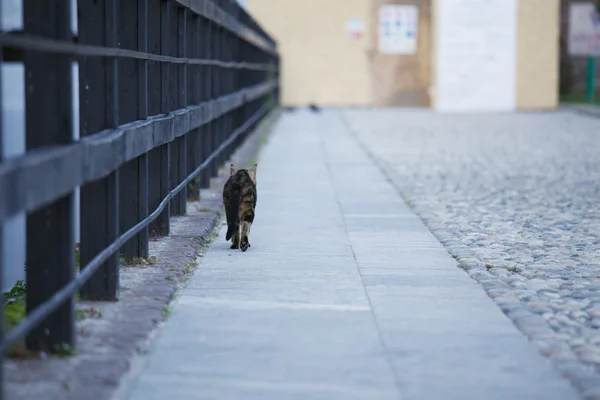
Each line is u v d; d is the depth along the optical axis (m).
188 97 15.60
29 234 7.16
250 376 7.03
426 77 49.69
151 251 11.29
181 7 13.66
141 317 8.41
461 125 36.97
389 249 12.28
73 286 6.97
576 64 57.72
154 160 12.12
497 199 17.34
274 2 49.34
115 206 8.72
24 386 6.52
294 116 42.34
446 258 11.77
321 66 49.62
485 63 47.75
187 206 15.02
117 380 6.69
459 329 8.41
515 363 7.44
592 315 9.09
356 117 41.94
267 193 17.69
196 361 7.37
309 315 8.83
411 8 49.38
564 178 20.42
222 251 11.98
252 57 30.39
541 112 45.62
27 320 5.95
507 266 11.29
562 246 12.80
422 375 7.10
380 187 18.80
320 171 21.38
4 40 5.21
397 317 8.80
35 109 6.89
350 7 49.28
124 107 10.55
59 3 6.83
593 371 7.24
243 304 9.21
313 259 11.52
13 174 5.42
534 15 47.47
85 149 7.07
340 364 7.34
